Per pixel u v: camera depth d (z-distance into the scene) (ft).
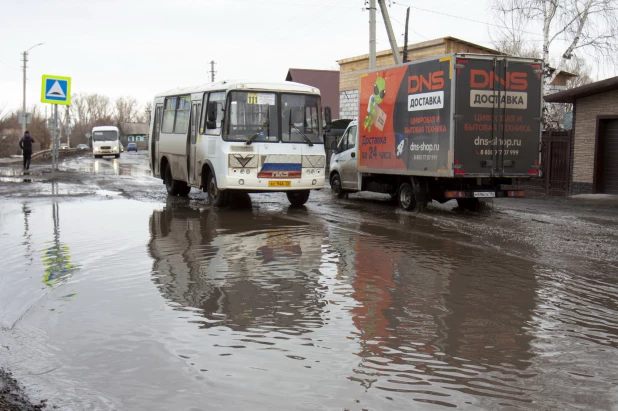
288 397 14.26
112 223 41.24
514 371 15.88
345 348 17.49
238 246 33.09
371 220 44.34
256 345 17.72
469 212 50.06
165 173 64.75
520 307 21.68
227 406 13.82
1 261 28.86
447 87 45.16
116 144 185.98
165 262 28.78
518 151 46.93
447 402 14.06
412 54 110.11
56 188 67.05
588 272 27.22
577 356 16.96
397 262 29.14
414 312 21.01
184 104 59.16
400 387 14.87
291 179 50.42
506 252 31.81
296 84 51.11
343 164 60.90
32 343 18.02
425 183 49.47
